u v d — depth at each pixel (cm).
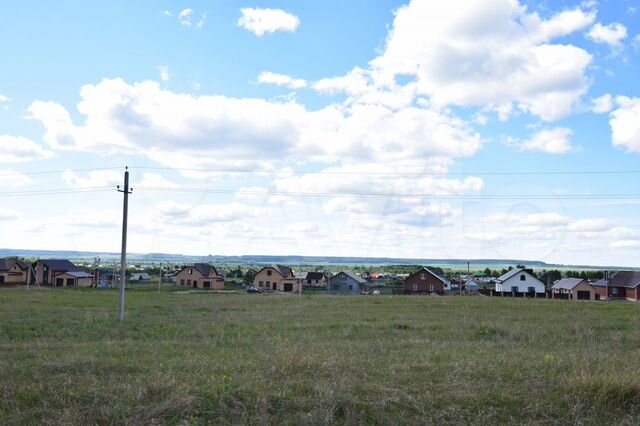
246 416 571
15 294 3700
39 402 626
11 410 598
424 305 2600
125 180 1973
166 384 666
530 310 2278
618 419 580
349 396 614
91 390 652
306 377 714
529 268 5716
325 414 569
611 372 712
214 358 910
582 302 2920
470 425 561
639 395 625
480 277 6462
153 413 574
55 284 6606
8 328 1553
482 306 2527
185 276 6588
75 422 559
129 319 1869
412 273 5450
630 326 1647
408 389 666
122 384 681
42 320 1792
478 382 702
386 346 1093
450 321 1747
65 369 789
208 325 1625
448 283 5603
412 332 1433
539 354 956
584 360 836
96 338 1361
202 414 578
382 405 602
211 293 4781
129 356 952
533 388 675
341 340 1244
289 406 598
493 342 1209
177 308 2453
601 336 1335
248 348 1086
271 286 6606
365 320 1814
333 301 2991
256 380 689
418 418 575
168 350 1045
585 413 596
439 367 800
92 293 4169
